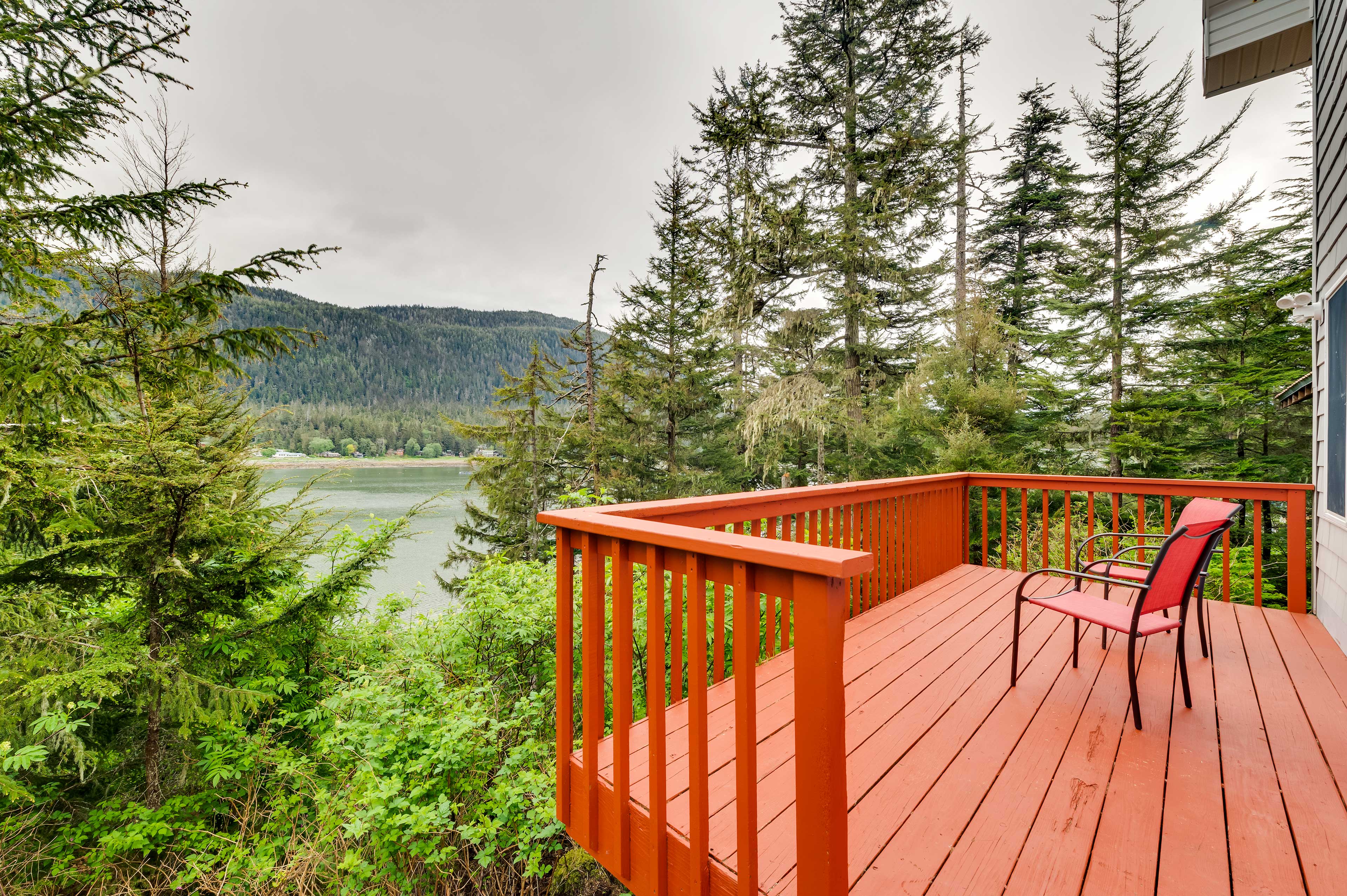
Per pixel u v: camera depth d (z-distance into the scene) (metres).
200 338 3.77
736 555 1.20
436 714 3.75
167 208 3.61
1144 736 2.12
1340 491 3.32
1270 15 4.92
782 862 1.46
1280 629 3.34
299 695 5.09
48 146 3.42
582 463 14.30
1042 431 12.20
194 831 3.80
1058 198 16.61
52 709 3.57
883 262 11.72
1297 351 10.04
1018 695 2.49
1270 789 1.79
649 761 1.86
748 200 11.34
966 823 1.64
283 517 4.69
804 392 12.02
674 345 15.32
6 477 3.29
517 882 3.28
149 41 3.61
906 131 11.75
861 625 3.46
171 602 4.17
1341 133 3.66
